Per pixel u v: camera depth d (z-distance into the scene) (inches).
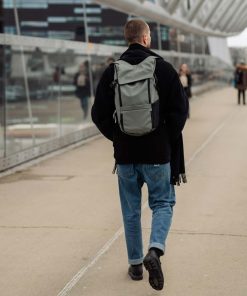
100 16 668.7
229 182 309.9
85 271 175.2
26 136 398.3
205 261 181.6
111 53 605.9
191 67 1160.8
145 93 146.5
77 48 500.7
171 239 205.3
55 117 456.1
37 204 265.9
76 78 507.8
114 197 279.1
